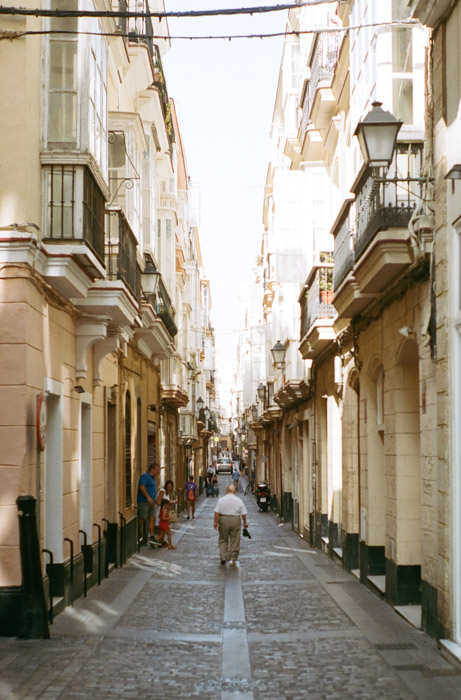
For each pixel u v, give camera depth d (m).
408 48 11.17
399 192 11.02
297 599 13.23
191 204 47.81
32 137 10.20
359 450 15.05
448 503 8.99
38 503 10.13
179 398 32.62
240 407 102.81
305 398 24.73
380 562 14.24
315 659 9.02
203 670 8.53
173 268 28.98
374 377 14.20
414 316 10.69
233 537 18.08
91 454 14.11
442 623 9.21
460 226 8.72
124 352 17.95
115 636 10.02
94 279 11.81
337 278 14.52
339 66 14.79
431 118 9.98
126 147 16.11
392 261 10.68
